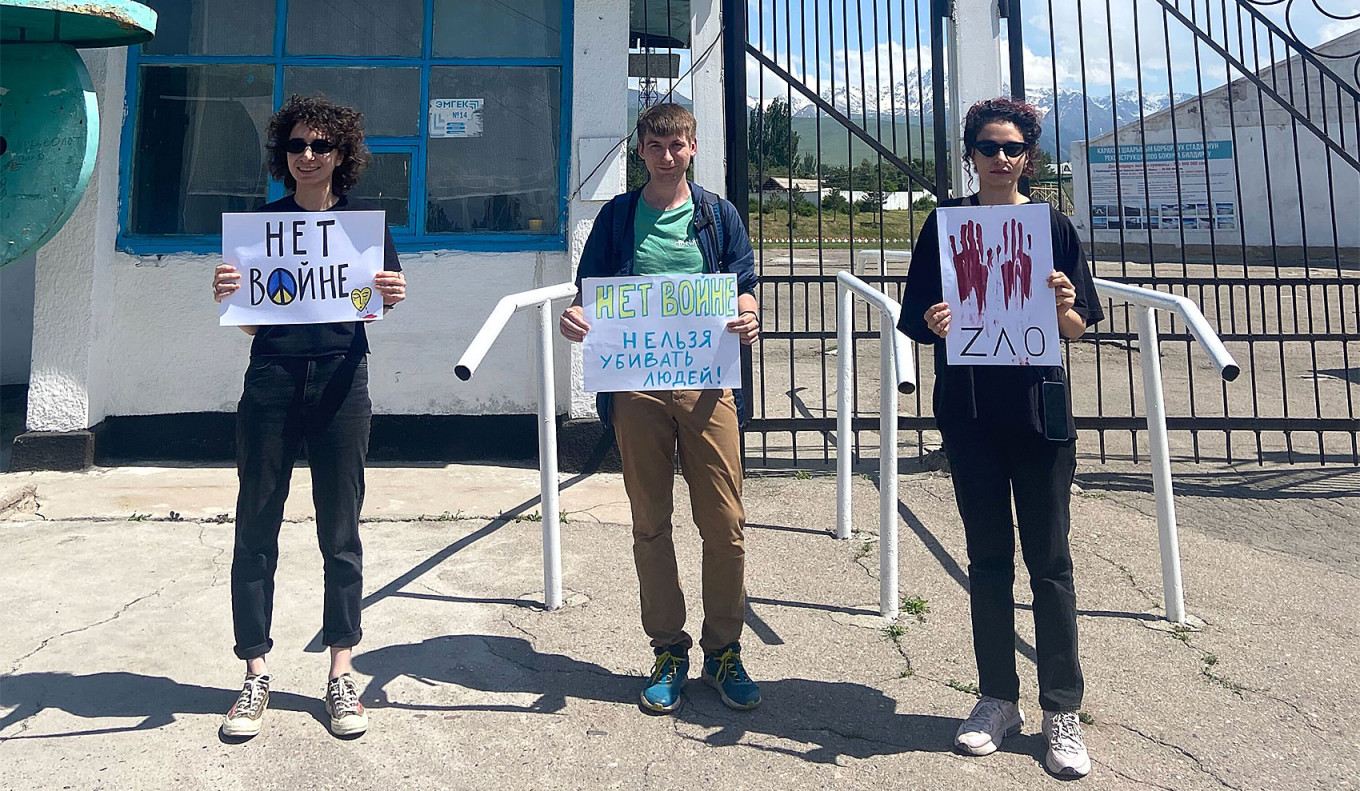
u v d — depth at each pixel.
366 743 2.52
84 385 5.04
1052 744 2.43
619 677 2.92
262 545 2.59
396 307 5.39
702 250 2.77
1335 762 2.50
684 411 2.69
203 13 5.47
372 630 3.22
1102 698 2.82
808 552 4.04
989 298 2.49
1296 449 6.00
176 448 5.31
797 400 7.36
